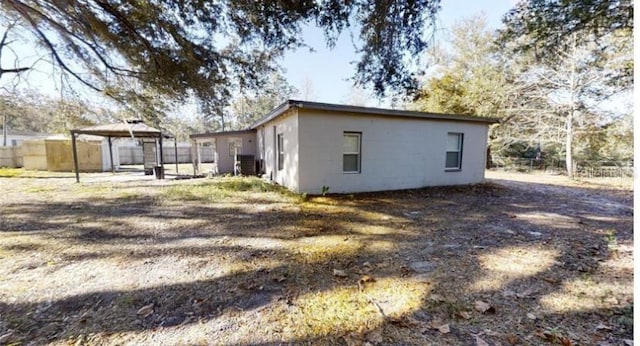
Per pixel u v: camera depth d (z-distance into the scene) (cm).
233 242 381
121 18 585
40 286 256
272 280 271
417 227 454
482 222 483
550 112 1296
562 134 1343
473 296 240
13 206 599
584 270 288
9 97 1284
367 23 518
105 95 977
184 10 542
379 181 815
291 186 784
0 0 624
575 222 481
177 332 193
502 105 1381
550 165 1625
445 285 260
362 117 779
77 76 928
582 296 237
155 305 227
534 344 179
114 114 1180
